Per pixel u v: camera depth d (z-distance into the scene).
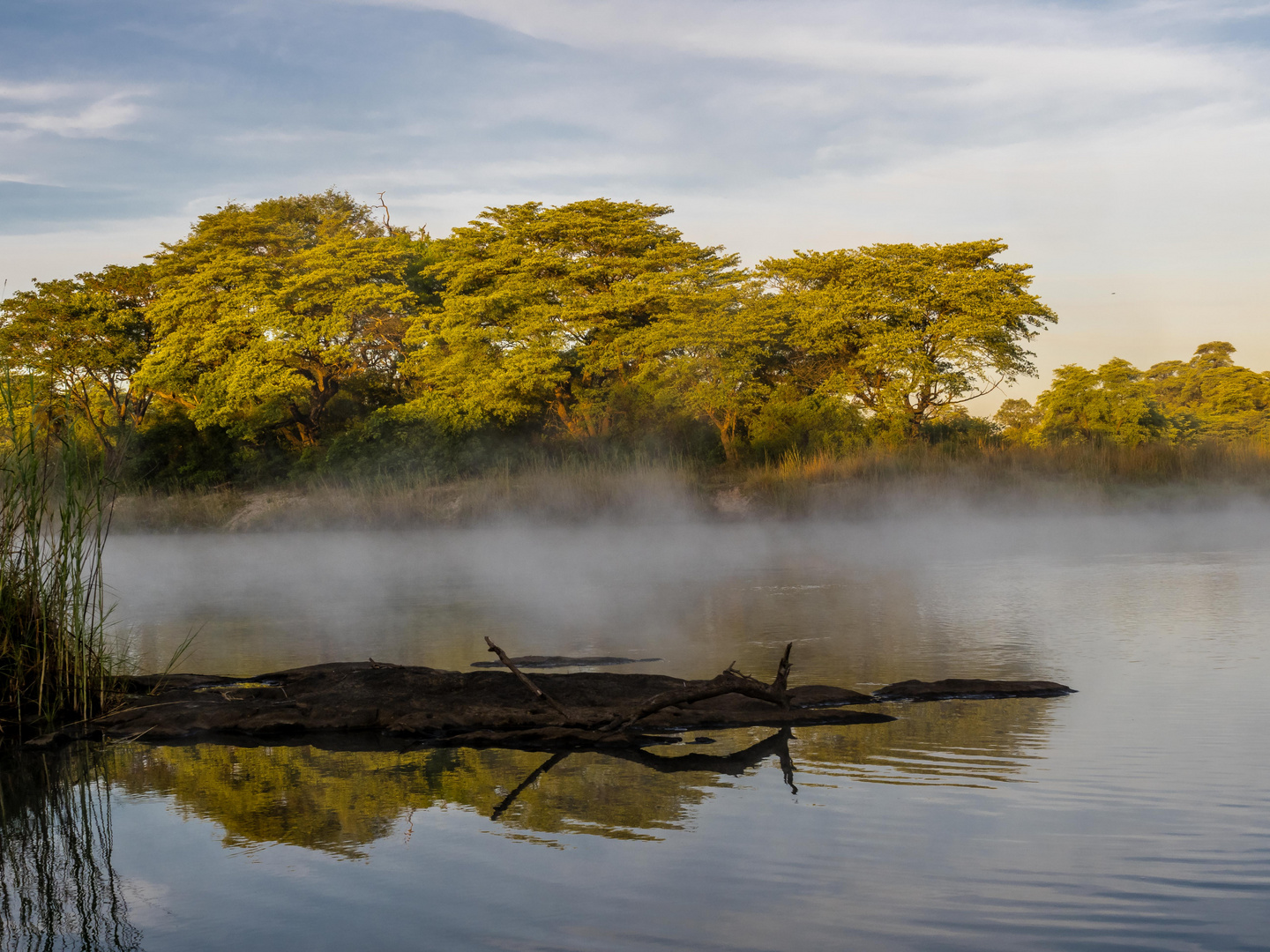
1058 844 3.42
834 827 3.66
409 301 36.91
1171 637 7.44
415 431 32.94
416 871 3.36
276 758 5.03
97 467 6.52
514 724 5.48
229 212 39.84
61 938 2.92
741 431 33.94
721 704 5.70
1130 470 24.75
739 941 2.75
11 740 5.57
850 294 37.41
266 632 9.07
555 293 36.59
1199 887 3.04
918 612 9.23
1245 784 3.98
